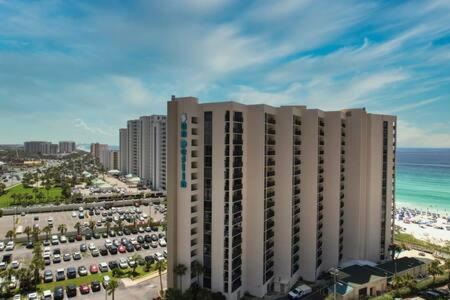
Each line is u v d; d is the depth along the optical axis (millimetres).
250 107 78062
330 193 92250
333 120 91625
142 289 82000
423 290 80812
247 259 79188
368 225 99375
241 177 76312
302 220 87875
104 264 94938
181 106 73312
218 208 72875
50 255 105188
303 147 87625
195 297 70500
